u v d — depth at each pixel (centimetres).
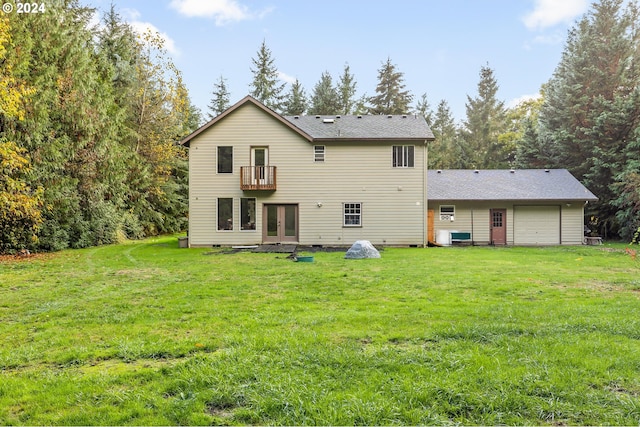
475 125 4609
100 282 957
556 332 512
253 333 523
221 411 329
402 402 332
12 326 586
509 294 788
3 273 1112
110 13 3067
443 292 804
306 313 639
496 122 4628
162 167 2944
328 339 495
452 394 342
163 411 323
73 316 635
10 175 1492
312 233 1995
